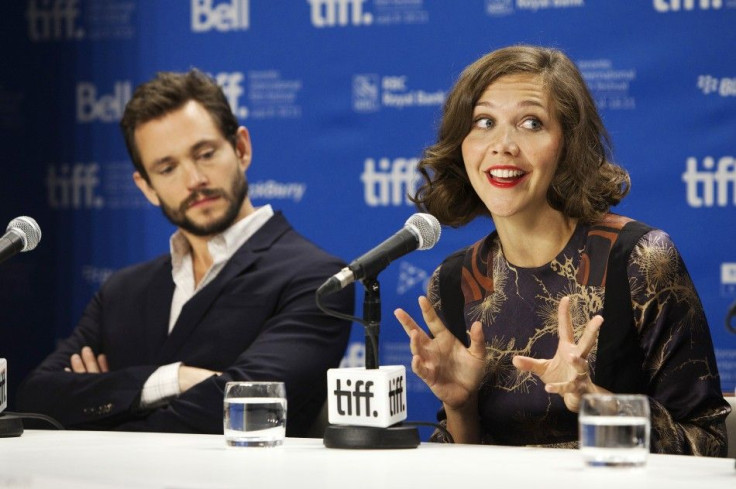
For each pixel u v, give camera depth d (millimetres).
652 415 7703
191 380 10633
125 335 11625
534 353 8344
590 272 8273
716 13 12523
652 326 8023
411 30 13438
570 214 8438
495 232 8961
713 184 12547
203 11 14117
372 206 13594
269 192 13891
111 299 11867
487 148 8383
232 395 7125
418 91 13422
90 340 11820
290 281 11102
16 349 14609
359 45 13617
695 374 7949
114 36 14406
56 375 11086
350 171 13648
